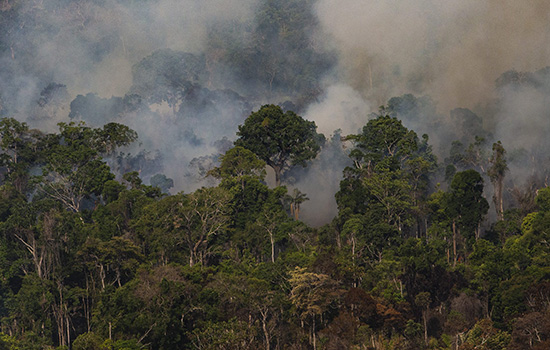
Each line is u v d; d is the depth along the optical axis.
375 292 155.38
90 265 168.25
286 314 148.50
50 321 161.12
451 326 146.88
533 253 167.62
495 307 150.38
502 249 169.50
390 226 179.88
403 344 143.75
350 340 143.12
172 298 142.25
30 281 165.25
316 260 163.50
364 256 176.62
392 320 147.12
